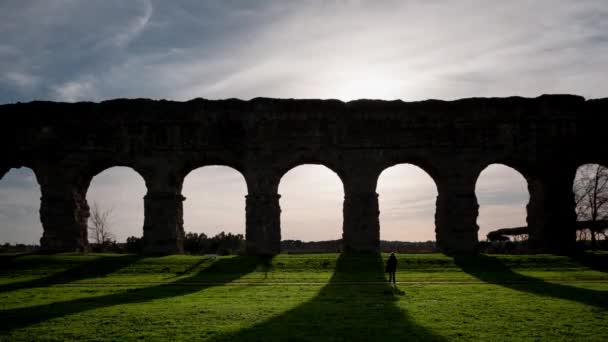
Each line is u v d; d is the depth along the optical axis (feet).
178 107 160.15
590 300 76.38
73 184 157.58
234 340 50.93
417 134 158.61
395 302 75.87
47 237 154.51
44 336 54.08
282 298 81.35
